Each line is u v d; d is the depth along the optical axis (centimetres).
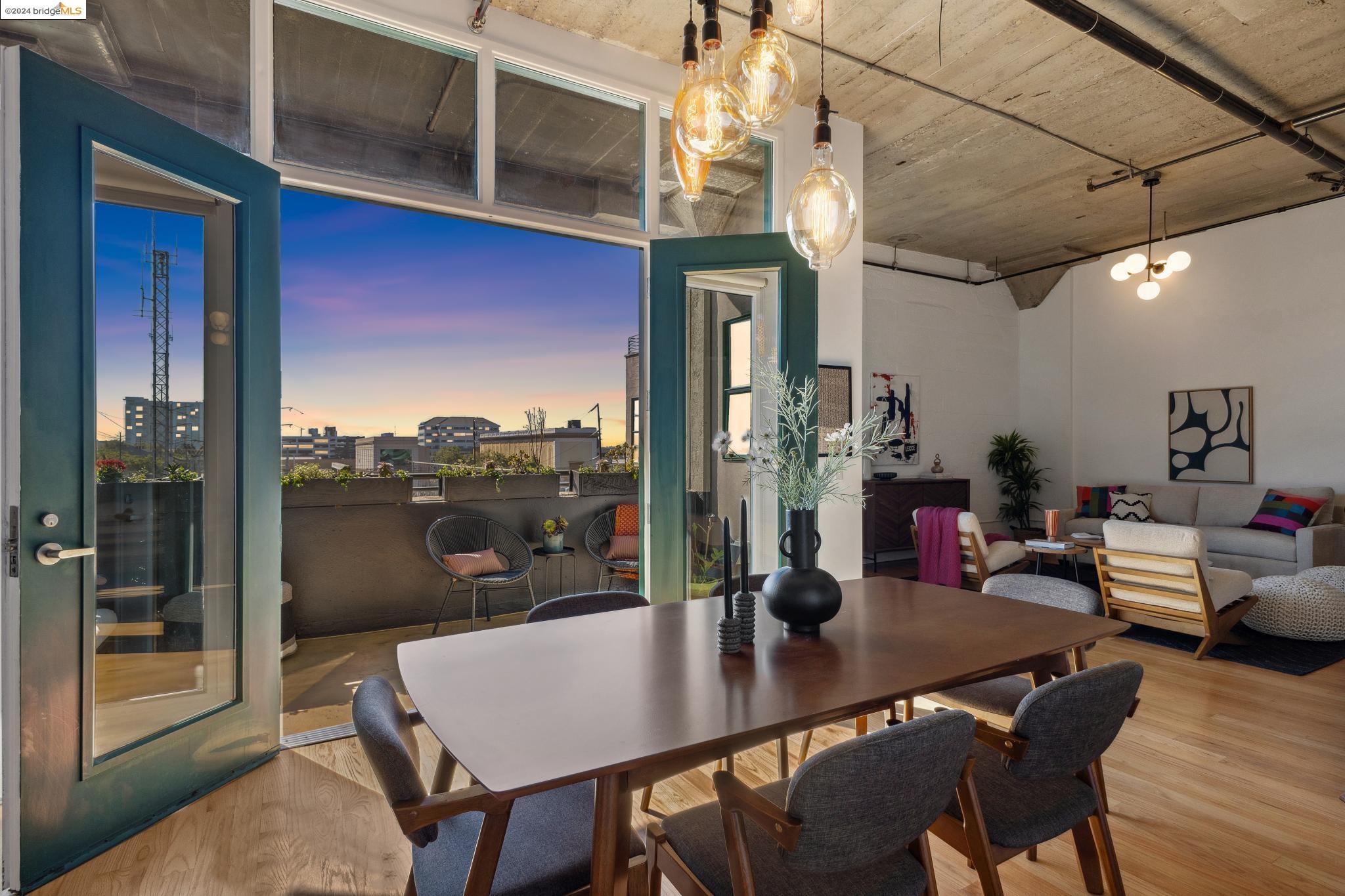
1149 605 425
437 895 120
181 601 241
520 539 529
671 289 357
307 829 216
